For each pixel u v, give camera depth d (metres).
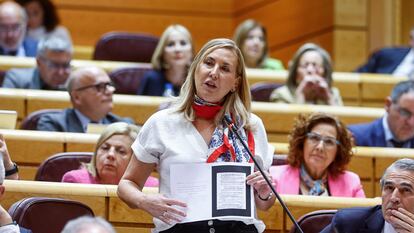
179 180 5.37
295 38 15.59
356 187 7.89
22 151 8.47
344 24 14.81
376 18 14.85
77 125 9.11
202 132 5.49
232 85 5.55
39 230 6.07
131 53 12.28
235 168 5.38
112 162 7.39
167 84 10.87
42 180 7.60
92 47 15.68
